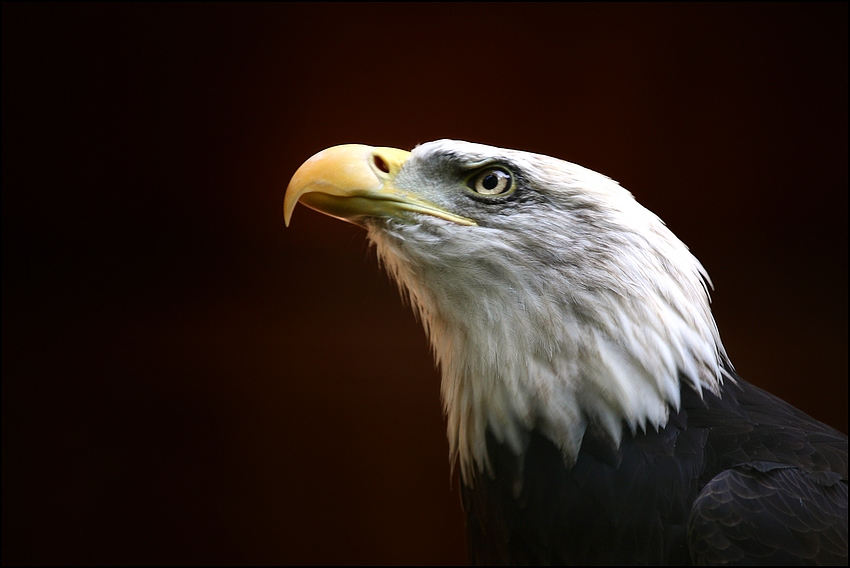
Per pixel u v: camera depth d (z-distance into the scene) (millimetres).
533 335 3830
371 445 12734
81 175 16688
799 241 14859
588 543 3695
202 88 15570
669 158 14656
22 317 16203
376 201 4148
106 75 15789
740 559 3352
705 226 15141
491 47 14180
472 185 4094
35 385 14516
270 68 14984
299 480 12695
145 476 12891
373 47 14484
